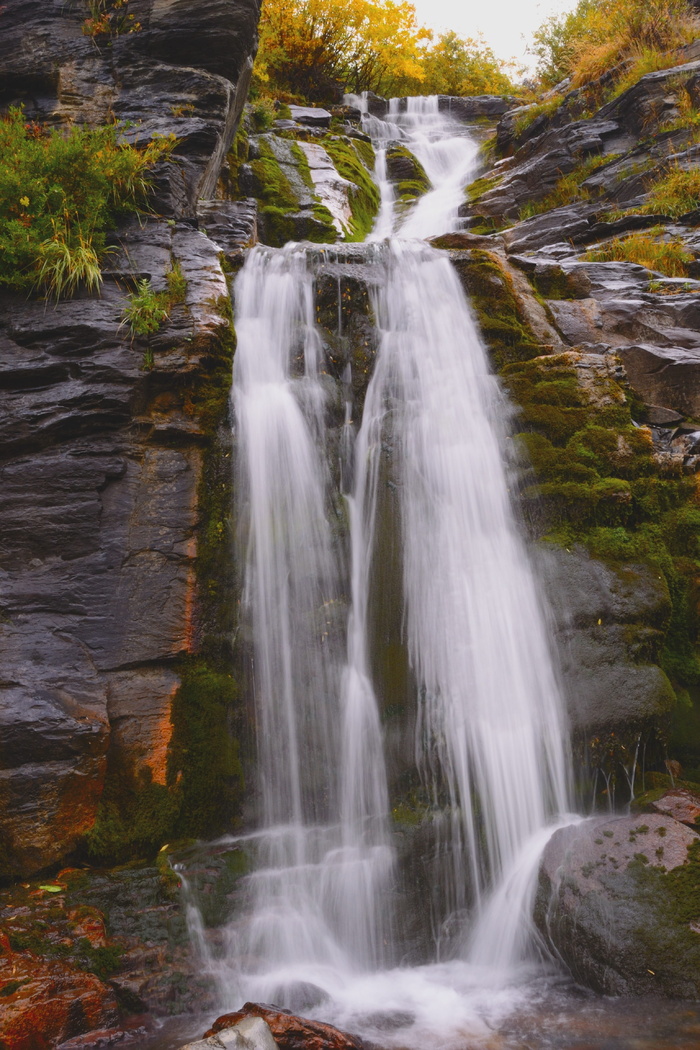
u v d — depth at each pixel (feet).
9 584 16.66
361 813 16.14
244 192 41.11
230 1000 13.20
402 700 16.88
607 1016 12.53
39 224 20.76
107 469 17.71
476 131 65.16
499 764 16.39
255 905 14.48
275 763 16.49
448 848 15.66
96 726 15.07
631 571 18.29
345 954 14.64
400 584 18.06
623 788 16.72
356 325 22.71
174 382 19.06
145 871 14.64
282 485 19.07
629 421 20.61
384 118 65.62
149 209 23.41
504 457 19.49
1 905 13.58
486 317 23.53
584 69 53.42
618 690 16.81
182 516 17.78
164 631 16.79
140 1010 12.64
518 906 14.85
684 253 32.78
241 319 22.43
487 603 17.69
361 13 63.05
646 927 13.12
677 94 44.57
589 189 43.62
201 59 27.68
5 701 14.89
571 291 27.22
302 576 18.11
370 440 19.98
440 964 14.84
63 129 26.02
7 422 17.85
